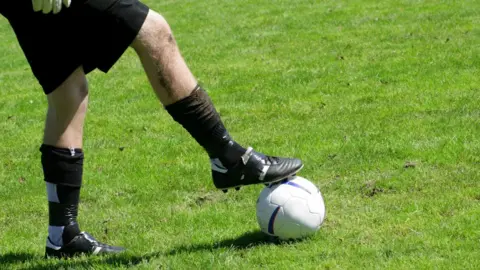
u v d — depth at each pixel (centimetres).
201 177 921
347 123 1111
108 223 764
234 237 668
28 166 1069
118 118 1327
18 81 1828
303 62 1661
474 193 738
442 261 559
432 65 1453
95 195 887
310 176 868
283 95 1370
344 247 607
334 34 1950
